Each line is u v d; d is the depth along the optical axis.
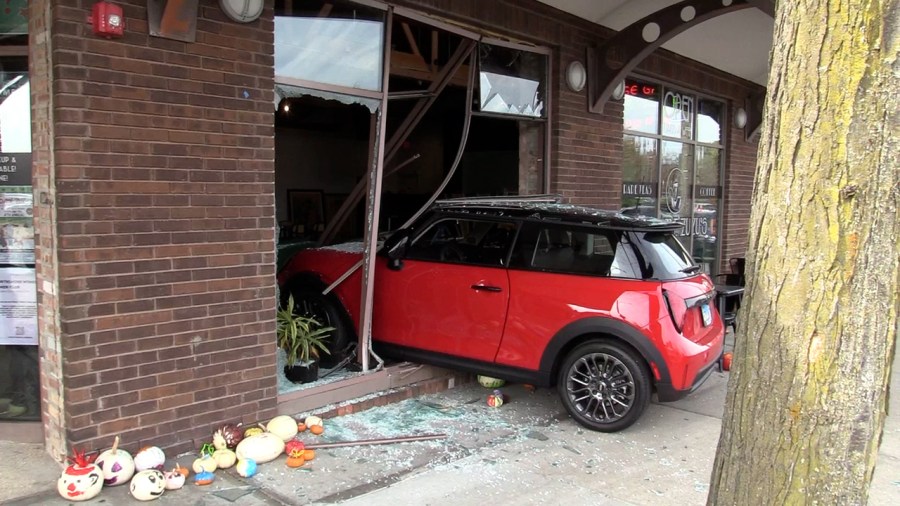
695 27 8.38
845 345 1.81
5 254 4.31
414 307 5.66
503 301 5.22
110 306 3.93
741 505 1.99
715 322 5.44
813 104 1.82
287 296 6.27
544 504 3.89
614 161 8.21
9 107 4.23
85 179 3.79
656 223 5.06
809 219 1.83
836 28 1.77
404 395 5.67
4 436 4.41
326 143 11.69
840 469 1.84
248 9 4.36
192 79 4.20
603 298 4.86
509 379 5.27
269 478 4.12
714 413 5.59
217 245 4.38
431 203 6.11
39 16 3.83
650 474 4.34
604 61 7.59
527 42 7.01
